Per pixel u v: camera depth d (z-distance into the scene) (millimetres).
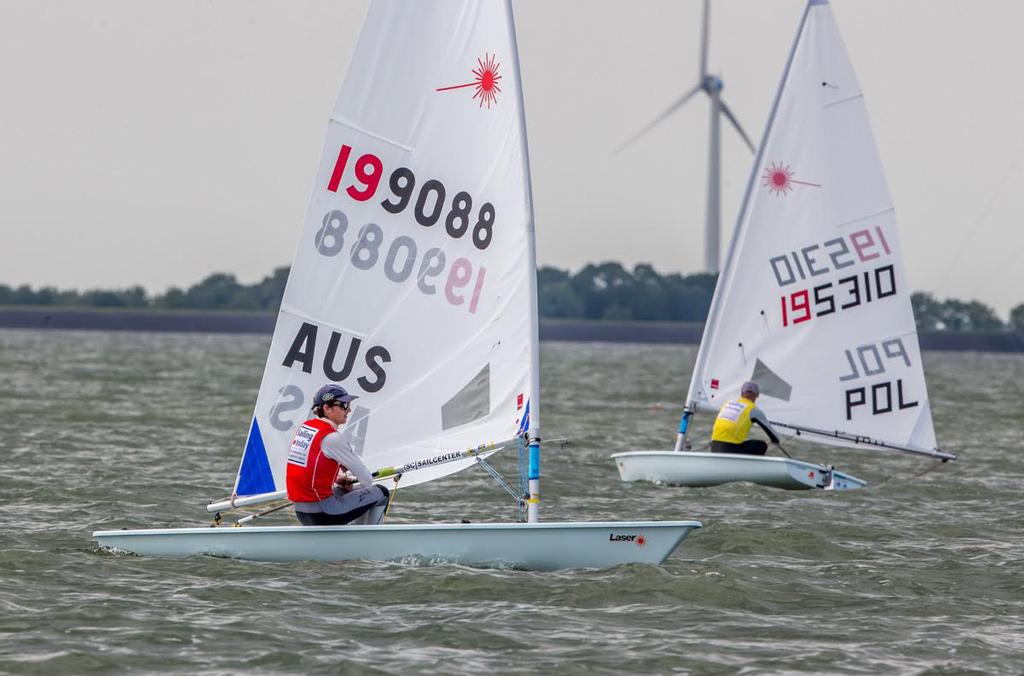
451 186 55000
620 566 53562
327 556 53500
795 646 43781
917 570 57125
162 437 108875
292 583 50281
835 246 91938
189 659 40656
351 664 40375
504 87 54312
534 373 53531
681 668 40938
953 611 49688
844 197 91812
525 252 53906
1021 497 83438
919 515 74688
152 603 46938
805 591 52438
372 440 55375
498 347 54344
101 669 39594
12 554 53688
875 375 91625
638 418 145500
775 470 84562
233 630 43719
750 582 53062
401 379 55500
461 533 53562
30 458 90875
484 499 79438
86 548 56969
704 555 59875
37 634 42875
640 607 48500
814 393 91625
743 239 91875
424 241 55312
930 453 91250
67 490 76375
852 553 61125
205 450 100438
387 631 44250
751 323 91750
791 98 92000
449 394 55094
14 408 131125
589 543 53594
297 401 55250
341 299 55375
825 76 91938
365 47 55062
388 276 55438
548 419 138750
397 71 55125
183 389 173875
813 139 91875
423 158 55188
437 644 42875
